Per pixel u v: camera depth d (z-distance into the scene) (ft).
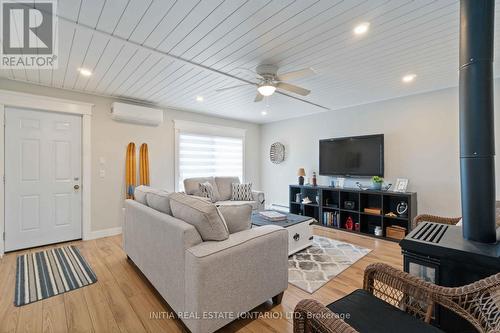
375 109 13.98
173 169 15.61
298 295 7.04
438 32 6.76
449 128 11.51
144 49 7.68
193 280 4.88
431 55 8.16
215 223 5.42
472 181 4.35
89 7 5.65
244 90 11.85
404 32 6.77
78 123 12.09
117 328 5.63
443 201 11.68
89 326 5.68
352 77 10.15
